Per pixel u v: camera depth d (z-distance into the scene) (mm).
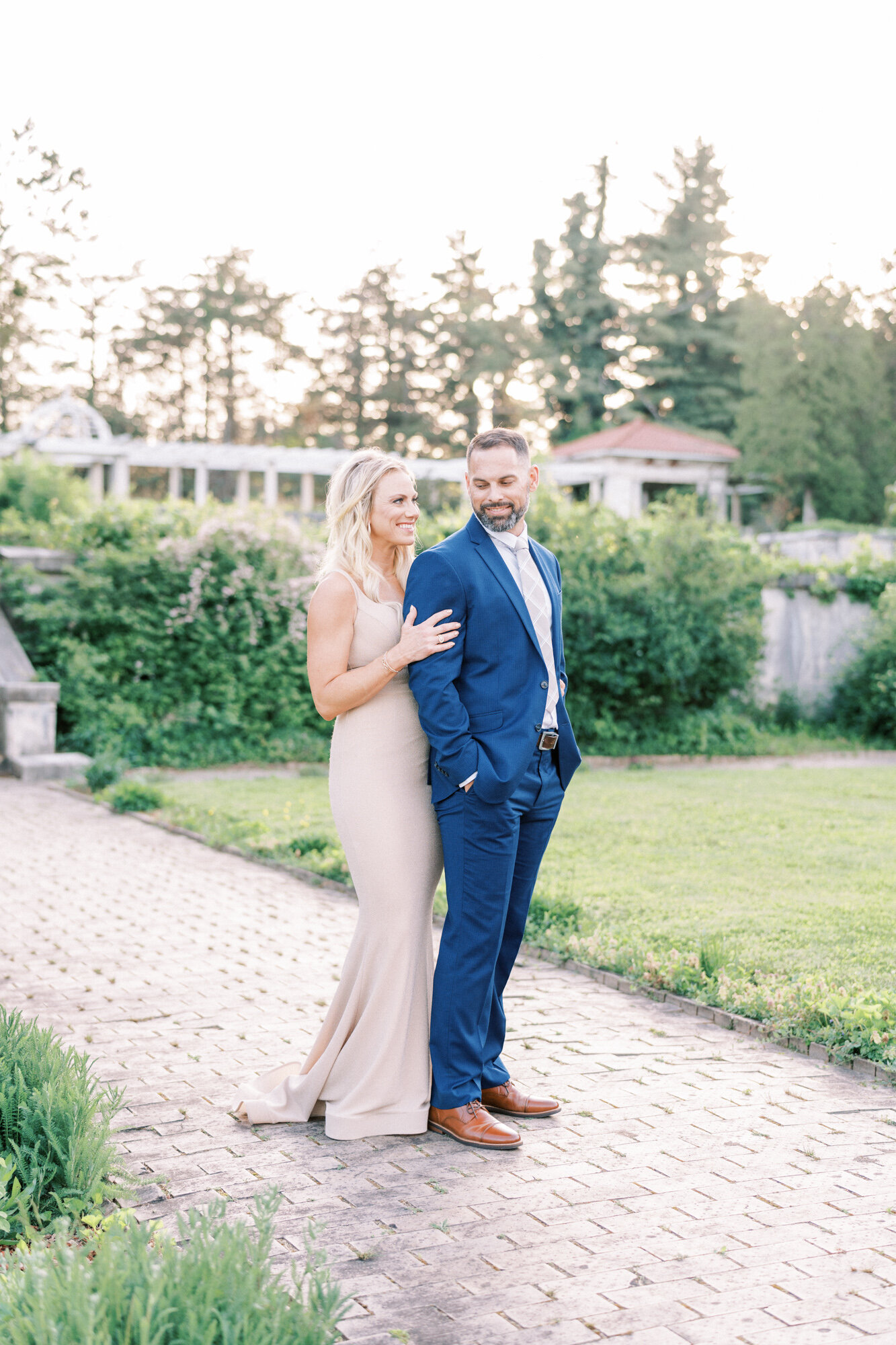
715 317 58406
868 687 15656
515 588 3328
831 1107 3570
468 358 55938
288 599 13211
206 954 5309
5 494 18062
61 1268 1976
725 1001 4539
